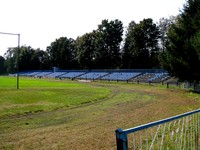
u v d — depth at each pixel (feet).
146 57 277.44
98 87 148.66
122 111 59.31
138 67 282.56
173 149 19.36
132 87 149.38
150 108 64.18
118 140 11.46
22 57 417.69
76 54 375.45
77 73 301.02
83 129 40.37
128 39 304.09
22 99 81.92
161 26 279.28
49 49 409.90
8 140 33.83
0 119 49.42
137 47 280.31
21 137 35.40
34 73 383.65
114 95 100.78
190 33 112.37
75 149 29.60
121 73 241.76
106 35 309.42
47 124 44.80
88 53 324.39
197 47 98.07
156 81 179.42
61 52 379.96
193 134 20.90
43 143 32.27
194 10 114.62
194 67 109.19
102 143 31.89
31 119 49.62
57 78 294.46
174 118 16.42
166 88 135.74
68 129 40.50
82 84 180.86
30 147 30.63
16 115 54.03
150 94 104.78
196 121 21.09
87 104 72.74
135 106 68.28
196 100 80.64
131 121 46.75
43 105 68.85
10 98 83.87
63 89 127.44
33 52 425.69
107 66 313.53
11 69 470.80
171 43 116.57
